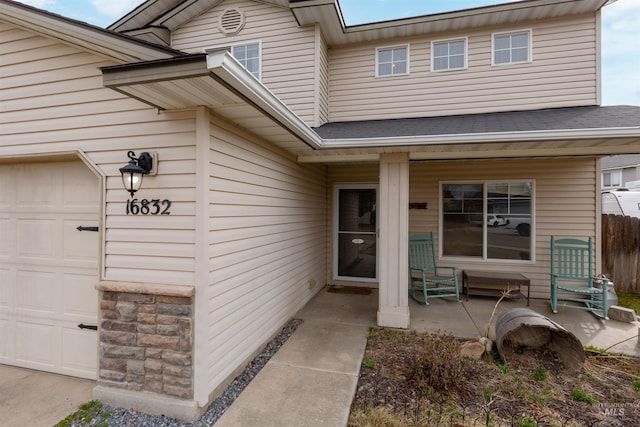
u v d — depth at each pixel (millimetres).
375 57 6246
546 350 3318
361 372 2980
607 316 4480
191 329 2348
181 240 2396
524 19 5586
